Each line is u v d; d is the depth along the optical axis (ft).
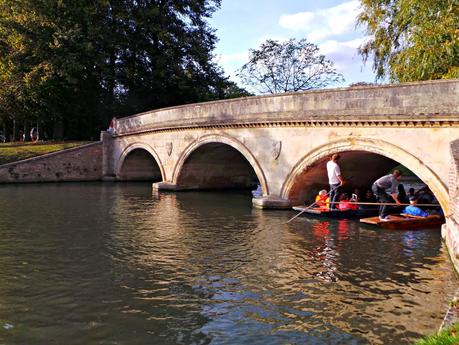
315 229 52.16
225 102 76.64
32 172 109.29
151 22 131.54
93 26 124.16
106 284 33.53
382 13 69.72
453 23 55.93
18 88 120.06
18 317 27.71
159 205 72.13
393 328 26.02
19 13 120.88
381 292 31.65
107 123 141.18
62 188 97.81
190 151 87.20
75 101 132.36
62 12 123.24
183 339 24.95
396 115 49.98
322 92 59.21
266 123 68.49
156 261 39.40
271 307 29.25
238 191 94.58
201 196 84.79
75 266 37.91
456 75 54.13
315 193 68.80
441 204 46.73
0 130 167.02
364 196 71.51
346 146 56.59
